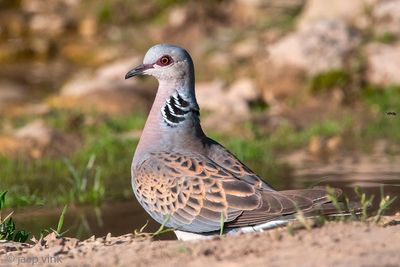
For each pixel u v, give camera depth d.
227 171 8.81
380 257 6.70
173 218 8.85
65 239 8.41
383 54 20.58
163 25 25.56
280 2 25.36
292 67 20.88
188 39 24.70
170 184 8.88
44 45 25.16
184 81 9.66
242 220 8.42
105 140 16.67
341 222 7.84
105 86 20.89
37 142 16.98
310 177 13.88
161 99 9.59
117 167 15.45
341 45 20.94
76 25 26.28
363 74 20.38
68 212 12.15
